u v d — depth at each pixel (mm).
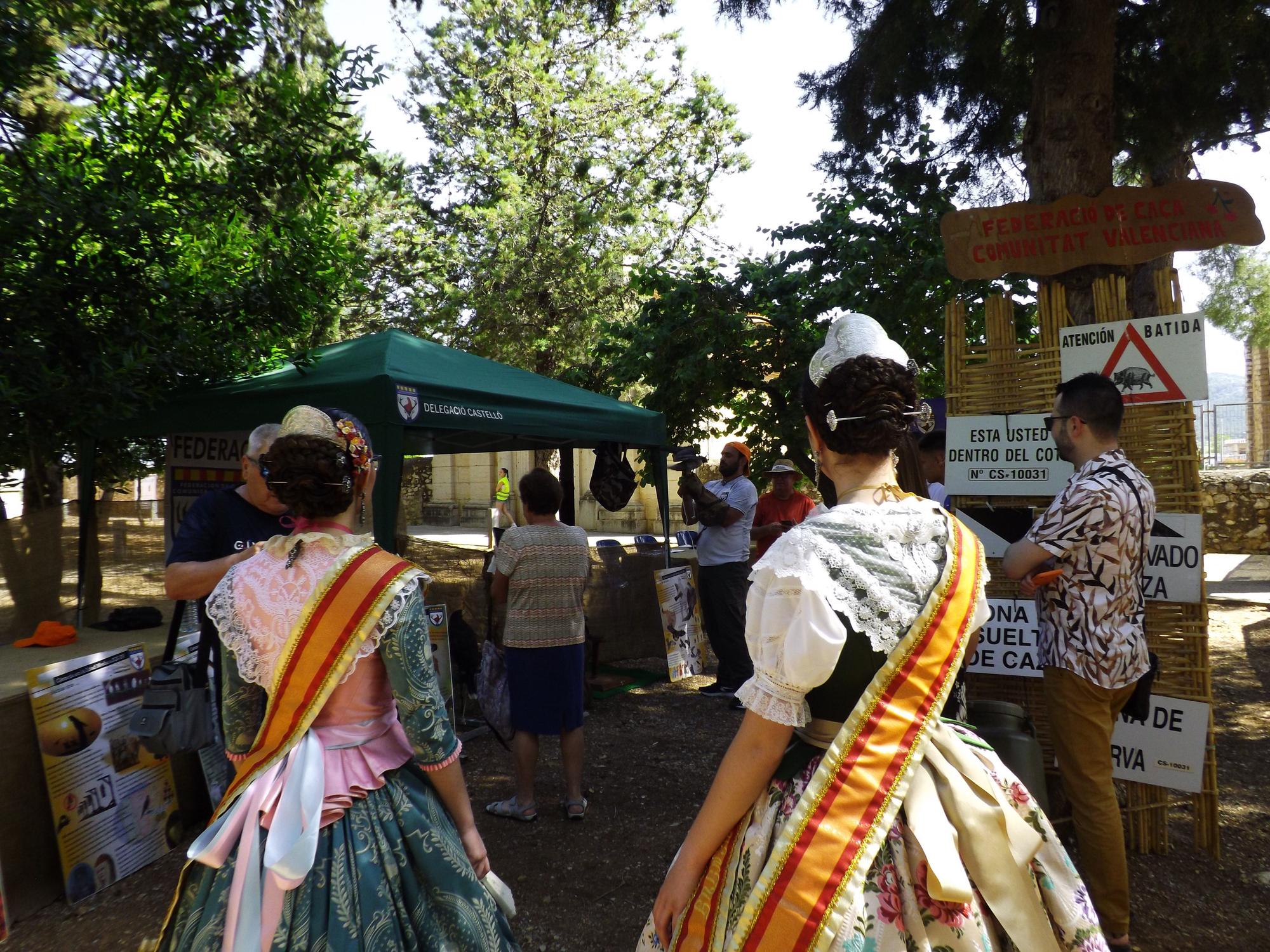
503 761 5352
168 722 2945
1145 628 3303
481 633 6438
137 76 5219
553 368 18047
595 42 18906
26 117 4828
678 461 6586
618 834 4266
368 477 2076
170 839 4023
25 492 5168
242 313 5355
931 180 7438
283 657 1847
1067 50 4406
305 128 5480
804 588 1474
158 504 5301
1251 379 20562
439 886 1894
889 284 8922
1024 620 4047
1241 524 15453
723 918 1523
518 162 18750
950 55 5977
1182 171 7430
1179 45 5340
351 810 1843
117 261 4648
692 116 19203
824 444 1689
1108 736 3092
